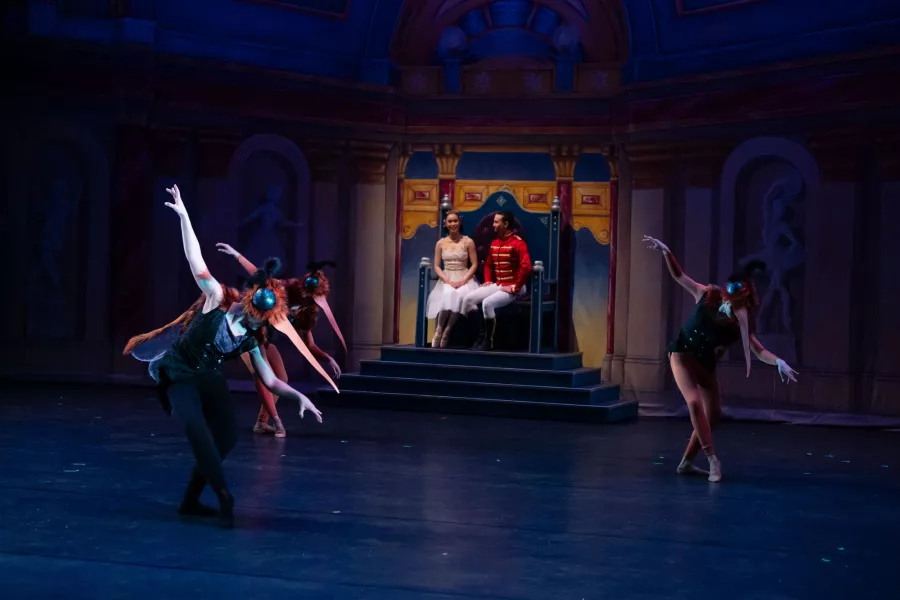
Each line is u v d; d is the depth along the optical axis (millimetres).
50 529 4629
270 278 5020
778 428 9328
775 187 9984
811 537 4930
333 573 4043
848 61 9289
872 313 9328
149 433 7672
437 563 4262
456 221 10867
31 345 10727
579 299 11391
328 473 6344
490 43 11844
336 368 8156
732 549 4652
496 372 10016
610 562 4363
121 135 10719
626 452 7680
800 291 9867
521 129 11500
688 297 10516
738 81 10078
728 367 10188
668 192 10695
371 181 11711
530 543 4680
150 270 10891
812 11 9625
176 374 4840
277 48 11250
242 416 9086
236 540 4535
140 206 10781
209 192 11055
